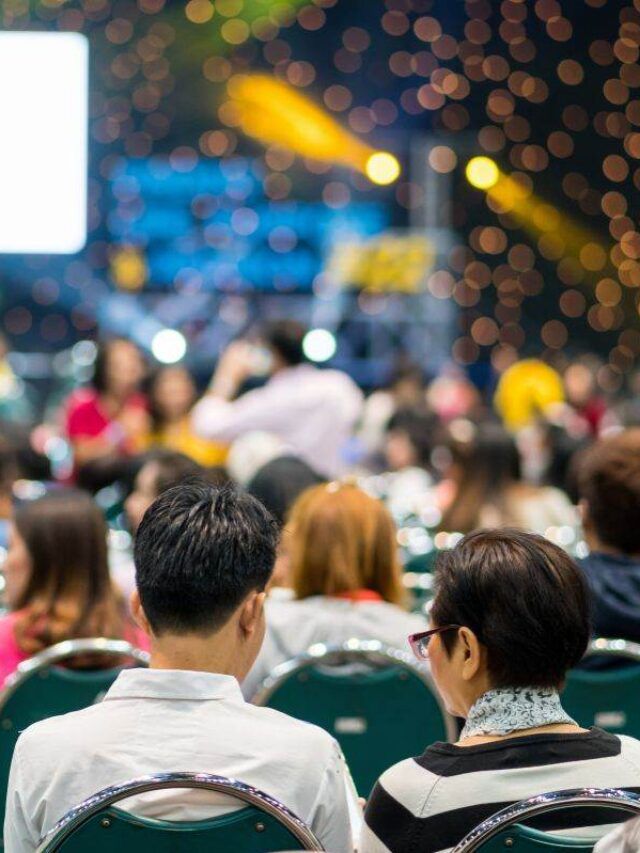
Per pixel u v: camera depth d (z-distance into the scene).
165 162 24.14
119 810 2.95
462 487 8.79
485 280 25.53
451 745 3.10
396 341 22.06
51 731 3.19
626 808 2.83
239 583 3.21
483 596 3.12
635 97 24.91
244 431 11.65
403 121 24.78
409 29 24.62
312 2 24.41
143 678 3.19
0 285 24.38
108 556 5.29
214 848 2.95
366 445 16.20
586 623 3.15
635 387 20.36
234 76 24.55
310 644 5.26
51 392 22.14
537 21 24.64
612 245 25.44
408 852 3.00
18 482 10.35
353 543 5.38
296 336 11.74
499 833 2.86
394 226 24.62
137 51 24.48
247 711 3.20
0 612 6.76
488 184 24.42
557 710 3.13
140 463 8.61
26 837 3.20
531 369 20.16
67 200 23.23
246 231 23.75
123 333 22.06
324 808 3.18
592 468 5.52
